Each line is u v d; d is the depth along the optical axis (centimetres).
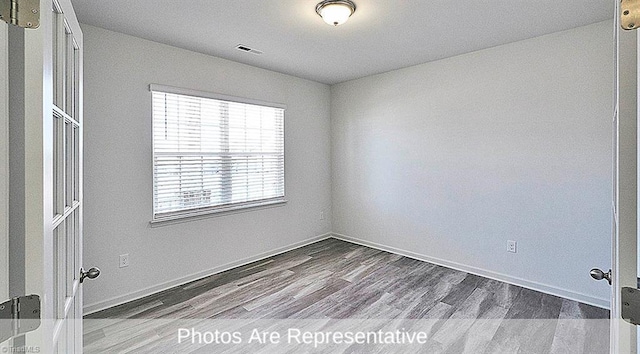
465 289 296
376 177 421
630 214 74
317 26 263
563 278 280
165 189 303
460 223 345
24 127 72
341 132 460
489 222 324
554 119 280
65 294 116
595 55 259
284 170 411
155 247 295
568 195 276
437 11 238
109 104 265
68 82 121
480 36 286
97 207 260
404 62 362
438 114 358
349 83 445
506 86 307
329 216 479
